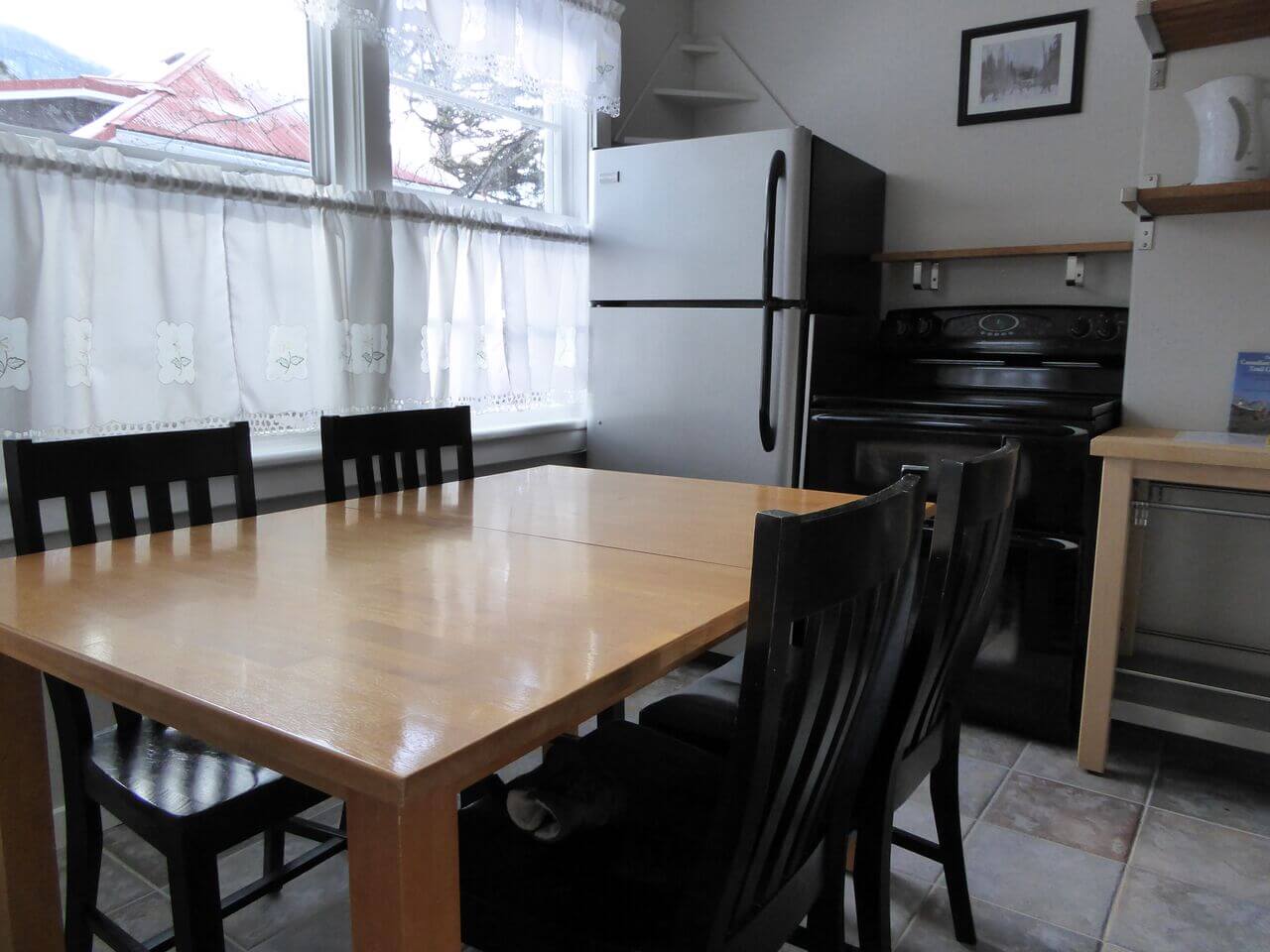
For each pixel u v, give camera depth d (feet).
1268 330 7.54
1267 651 8.41
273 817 3.96
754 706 2.66
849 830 3.88
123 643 3.16
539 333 9.83
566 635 3.26
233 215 6.79
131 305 6.27
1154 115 7.72
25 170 5.63
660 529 5.11
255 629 3.32
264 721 2.52
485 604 3.64
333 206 7.41
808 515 2.65
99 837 4.34
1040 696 7.79
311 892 5.62
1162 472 6.73
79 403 6.06
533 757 7.37
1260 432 7.59
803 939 3.97
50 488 4.57
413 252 8.05
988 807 6.72
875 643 3.26
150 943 4.28
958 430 7.99
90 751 4.26
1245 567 8.49
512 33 8.68
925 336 10.20
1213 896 5.63
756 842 2.99
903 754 4.14
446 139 9.04
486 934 3.34
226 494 7.13
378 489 8.55
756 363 9.14
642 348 9.87
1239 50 7.34
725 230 9.18
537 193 10.34
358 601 3.67
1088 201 9.75
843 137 11.14
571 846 3.61
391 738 2.42
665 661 3.18
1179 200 7.19
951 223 10.55
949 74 10.39
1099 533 6.98
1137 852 6.14
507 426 9.80
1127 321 8.83
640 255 9.76
